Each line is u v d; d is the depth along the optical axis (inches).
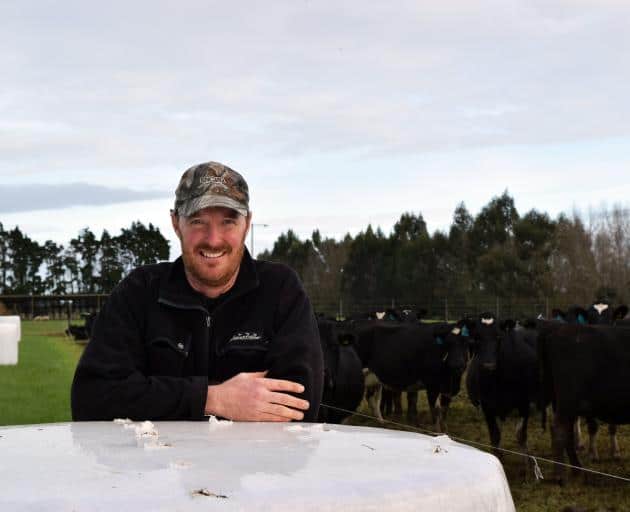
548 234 2210.9
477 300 2089.1
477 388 413.1
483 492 31.6
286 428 46.4
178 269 85.0
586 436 472.1
